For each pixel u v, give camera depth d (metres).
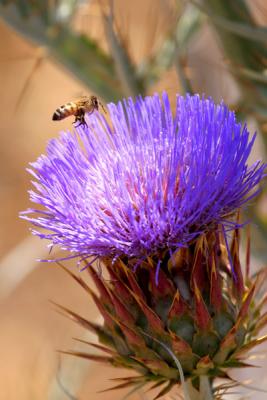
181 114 0.37
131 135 0.38
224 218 0.36
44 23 0.46
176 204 0.36
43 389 0.49
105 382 0.64
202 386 0.37
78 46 0.46
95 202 0.36
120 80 0.46
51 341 0.72
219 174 0.36
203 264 0.37
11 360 0.71
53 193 0.36
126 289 0.37
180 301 0.36
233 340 0.36
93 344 0.37
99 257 0.37
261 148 0.45
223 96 0.46
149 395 0.51
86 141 0.37
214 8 0.44
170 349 0.36
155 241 0.36
